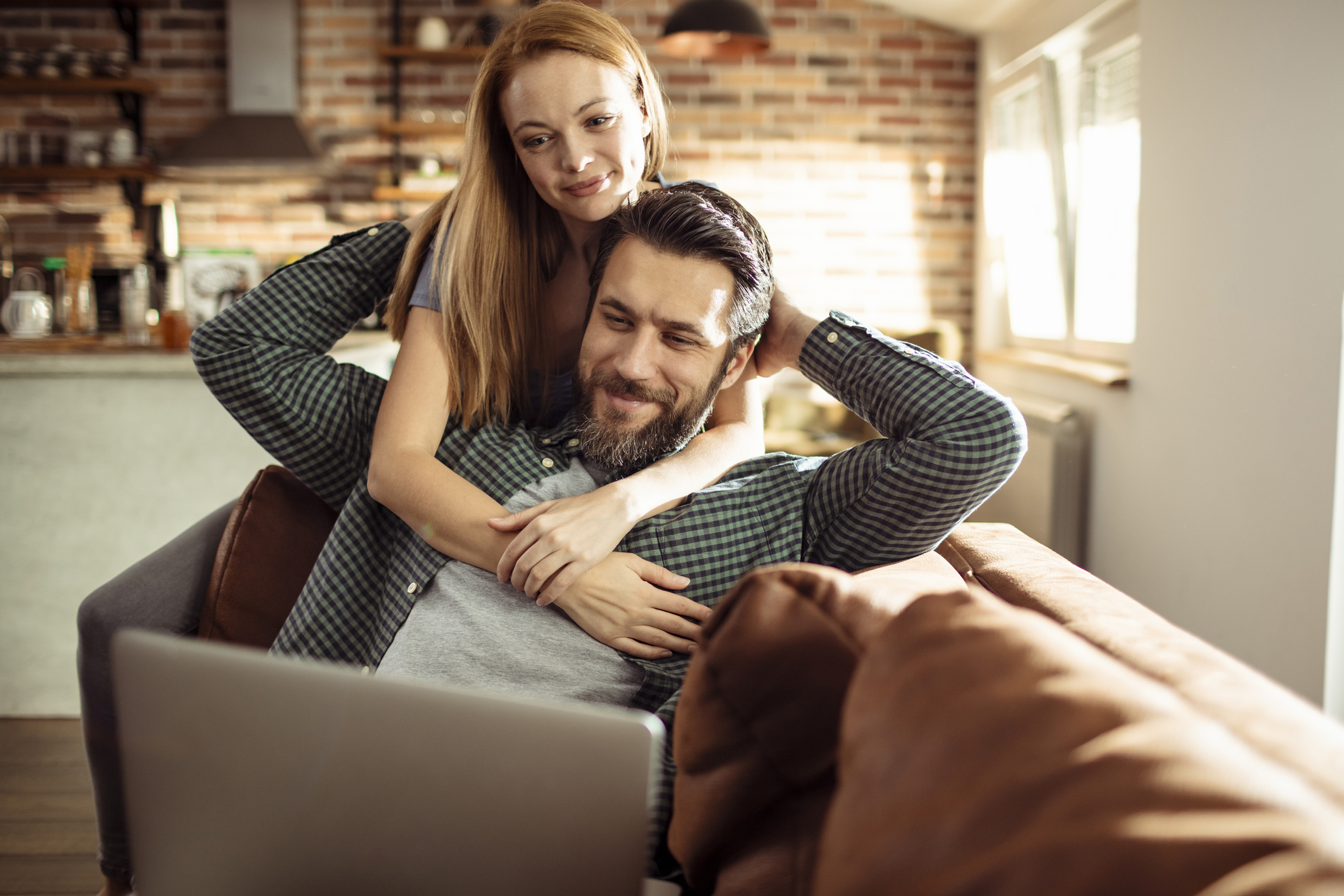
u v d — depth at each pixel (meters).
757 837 0.68
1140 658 0.69
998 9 4.07
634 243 1.06
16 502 2.52
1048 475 3.17
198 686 0.66
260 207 4.71
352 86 4.66
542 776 0.61
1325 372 1.95
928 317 4.76
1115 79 3.24
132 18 4.54
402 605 1.08
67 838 1.91
